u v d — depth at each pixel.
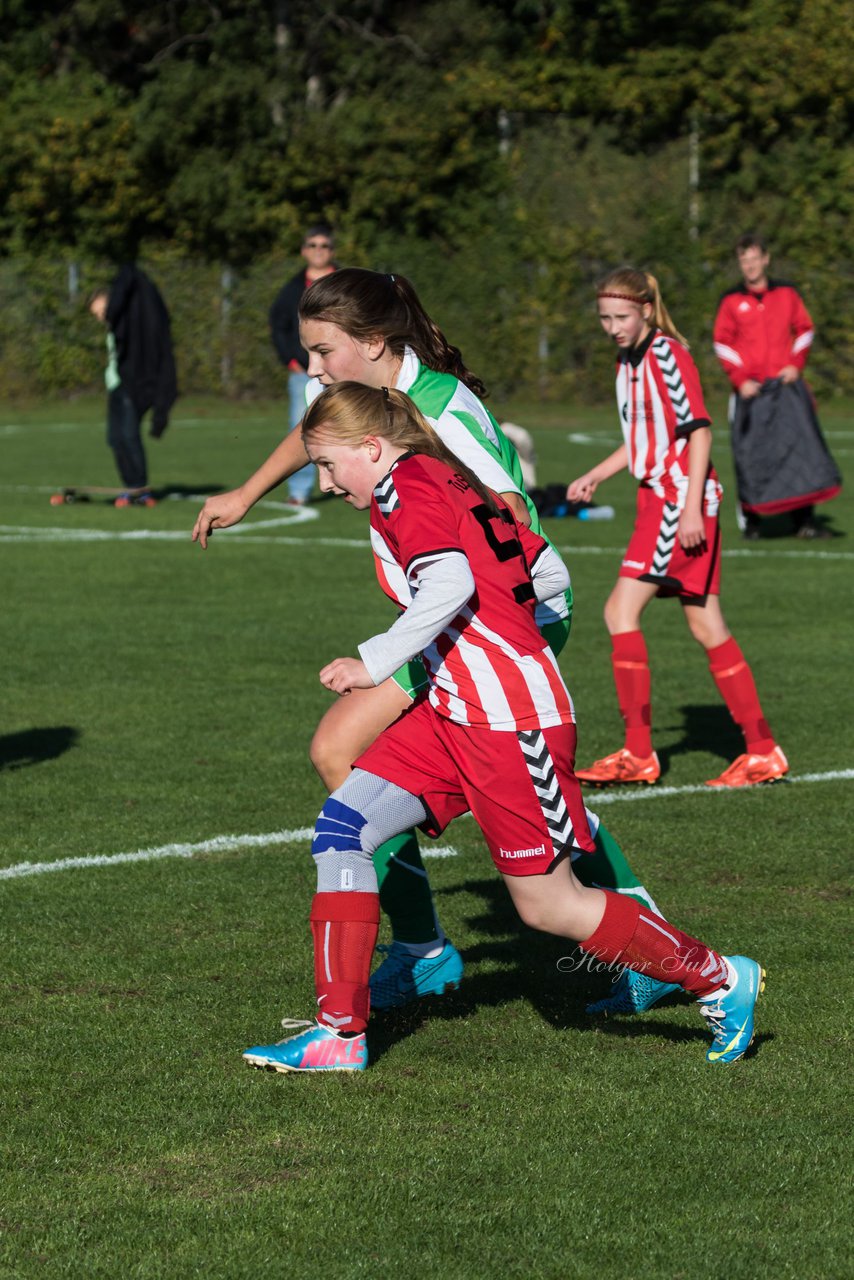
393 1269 8.15
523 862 10.25
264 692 23.22
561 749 10.17
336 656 25.84
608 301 17.62
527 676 10.12
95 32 109.31
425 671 10.85
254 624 28.61
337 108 99.44
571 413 83.31
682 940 10.50
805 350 39.19
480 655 10.09
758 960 12.79
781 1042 11.22
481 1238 8.45
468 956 13.03
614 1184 9.06
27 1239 8.45
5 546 38.84
